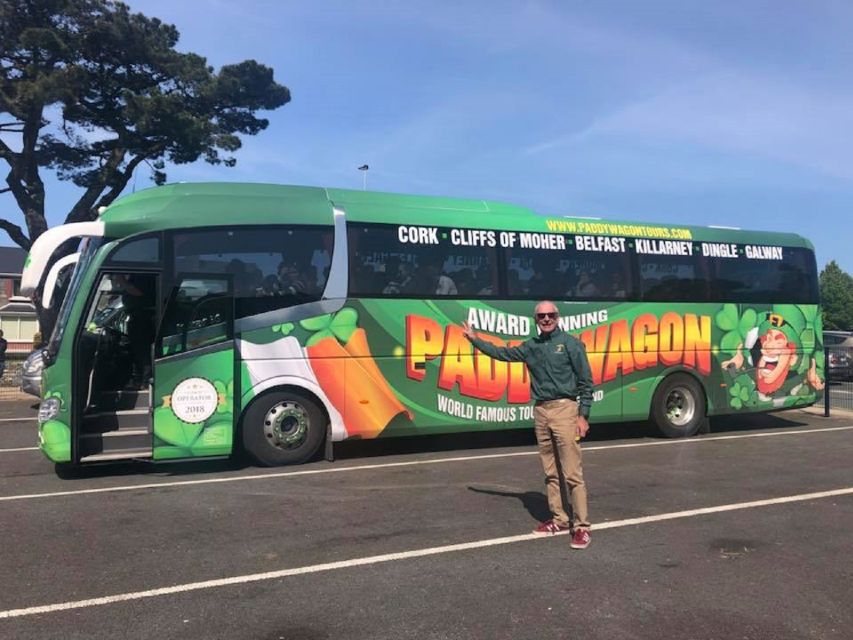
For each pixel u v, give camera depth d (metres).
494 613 4.29
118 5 23.05
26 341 36.66
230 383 8.55
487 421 9.92
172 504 6.95
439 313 9.70
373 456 9.73
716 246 11.88
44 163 25.81
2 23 21.34
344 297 9.19
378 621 4.18
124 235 8.27
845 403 16.02
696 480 8.09
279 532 5.98
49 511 6.68
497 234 10.20
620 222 11.23
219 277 8.60
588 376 5.68
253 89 26.33
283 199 9.17
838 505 6.93
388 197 9.84
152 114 23.11
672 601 4.48
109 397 8.59
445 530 6.04
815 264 12.84
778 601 4.50
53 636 3.97
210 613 4.29
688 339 11.48
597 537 5.84
